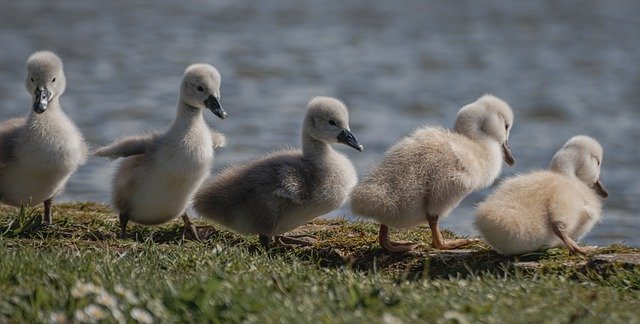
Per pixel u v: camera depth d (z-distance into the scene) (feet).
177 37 172.65
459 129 47.55
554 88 132.46
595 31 180.96
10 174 46.50
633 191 79.56
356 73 143.33
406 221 43.93
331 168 45.68
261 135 101.14
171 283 33.68
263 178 44.57
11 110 109.29
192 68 47.34
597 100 124.47
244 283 34.01
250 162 46.52
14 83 125.70
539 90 131.34
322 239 46.88
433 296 33.45
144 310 30.91
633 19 194.80
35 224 45.70
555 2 216.95
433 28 187.11
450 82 137.59
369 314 30.63
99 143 95.45
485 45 169.07
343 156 46.96
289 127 105.81
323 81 136.98
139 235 47.73
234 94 125.80
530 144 98.99
